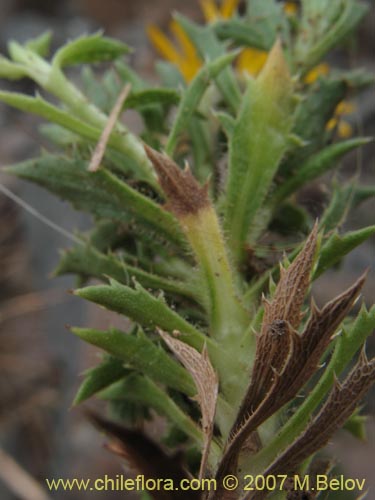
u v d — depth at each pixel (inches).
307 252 3.4
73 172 4.5
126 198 4.3
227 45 5.5
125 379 4.3
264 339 3.4
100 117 4.6
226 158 5.0
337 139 6.7
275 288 3.7
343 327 3.8
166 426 4.9
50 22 25.5
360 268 15.2
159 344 4.0
